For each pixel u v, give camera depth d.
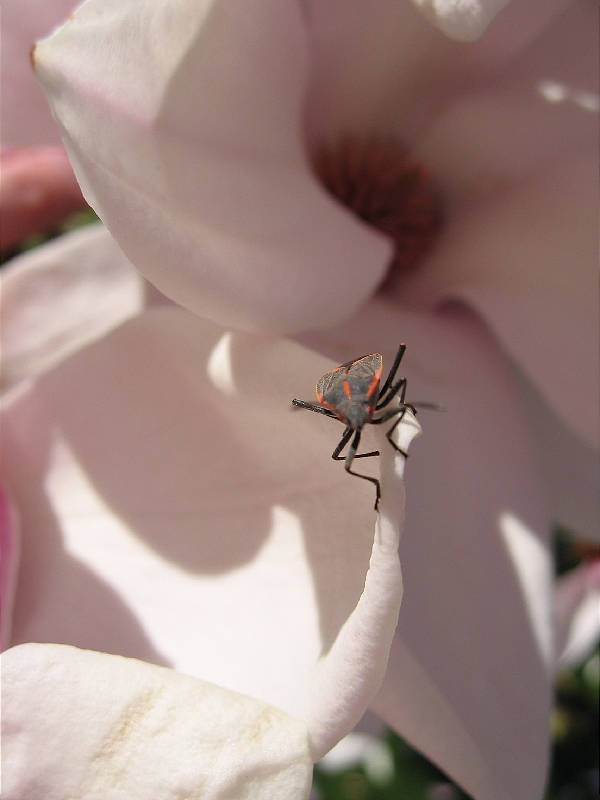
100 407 0.12
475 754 0.11
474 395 0.13
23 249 0.20
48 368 0.12
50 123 0.14
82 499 0.12
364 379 0.10
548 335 0.13
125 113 0.10
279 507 0.11
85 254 0.15
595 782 0.26
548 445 0.15
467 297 0.14
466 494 0.12
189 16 0.10
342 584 0.10
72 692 0.09
